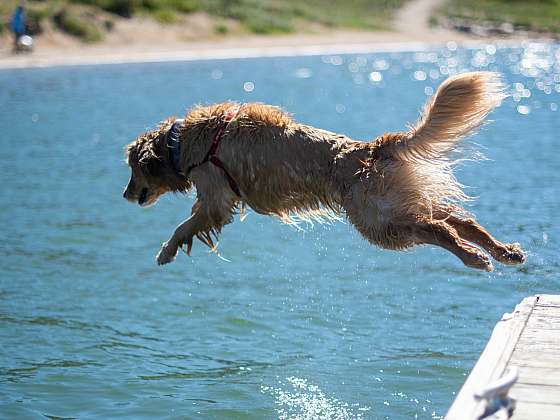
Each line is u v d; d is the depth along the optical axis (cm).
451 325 847
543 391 507
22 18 3831
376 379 735
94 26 4278
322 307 903
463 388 509
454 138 616
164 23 4603
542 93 2909
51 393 713
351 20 5994
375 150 632
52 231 1207
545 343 580
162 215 1300
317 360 776
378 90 2970
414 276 995
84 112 2412
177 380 740
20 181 1550
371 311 891
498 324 621
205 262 1062
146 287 974
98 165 1695
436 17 6538
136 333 845
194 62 3891
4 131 2122
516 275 980
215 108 683
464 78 599
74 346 812
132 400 701
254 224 1232
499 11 6956
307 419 663
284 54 4450
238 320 873
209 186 675
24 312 898
